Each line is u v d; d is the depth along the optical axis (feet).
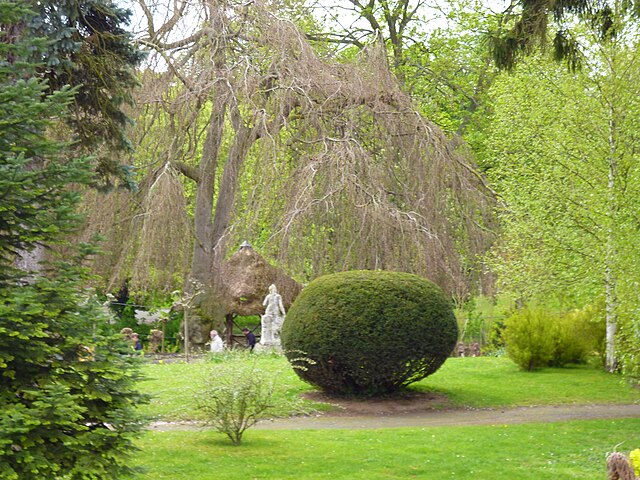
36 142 21.72
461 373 56.85
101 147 38.32
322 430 38.88
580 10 39.68
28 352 20.58
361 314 45.62
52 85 35.14
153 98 69.56
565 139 53.72
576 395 49.70
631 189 45.57
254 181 68.59
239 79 71.20
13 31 33.45
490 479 28.86
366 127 74.33
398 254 66.18
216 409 34.09
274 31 72.02
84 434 20.93
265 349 68.33
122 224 72.08
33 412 19.39
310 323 46.16
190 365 55.77
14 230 21.27
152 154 72.79
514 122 60.85
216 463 30.66
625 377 49.70
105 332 22.40
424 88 103.96
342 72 74.13
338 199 66.80
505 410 46.01
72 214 21.34
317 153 69.00
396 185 73.05
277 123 69.72
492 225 73.97
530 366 58.70
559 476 29.19
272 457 31.89
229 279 82.64
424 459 31.91
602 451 33.68
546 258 52.95
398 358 45.73
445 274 67.51
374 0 106.63
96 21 36.88
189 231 68.74
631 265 41.50
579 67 41.73
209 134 77.61
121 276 71.10
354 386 47.52
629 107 50.29
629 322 41.47
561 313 64.23
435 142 72.28
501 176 70.23
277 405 38.27
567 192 52.80
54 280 21.47
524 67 58.08
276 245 66.18
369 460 31.53
